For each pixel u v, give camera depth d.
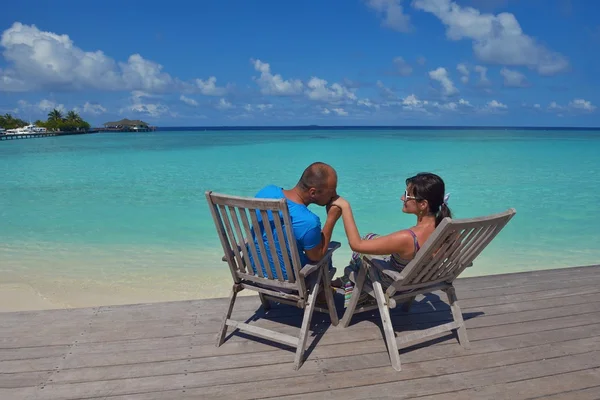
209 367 2.79
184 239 7.35
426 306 3.75
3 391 2.53
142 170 17.27
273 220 2.59
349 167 17.83
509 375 2.73
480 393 2.54
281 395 2.51
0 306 4.72
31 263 6.12
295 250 2.61
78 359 2.86
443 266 2.90
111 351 2.96
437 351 3.01
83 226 8.18
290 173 16.20
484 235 2.79
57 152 28.83
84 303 4.83
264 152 27.08
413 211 2.88
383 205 9.95
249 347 3.04
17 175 15.74
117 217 8.94
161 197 11.18
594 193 11.49
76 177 15.12
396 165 18.62
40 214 9.18
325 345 3.06
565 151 26.92
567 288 4.15
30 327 3.28
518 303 3.82
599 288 4.15
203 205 10.18
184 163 20.03
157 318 3.46
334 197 2.90
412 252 2.78
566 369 2.80
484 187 12.51
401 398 2.49
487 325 3.40
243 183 13.70
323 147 32.16
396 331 3.30
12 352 2.94
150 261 6.23
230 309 3.07
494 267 5.96
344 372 2.74
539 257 6.37
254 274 2.94
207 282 5.46
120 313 3.54
